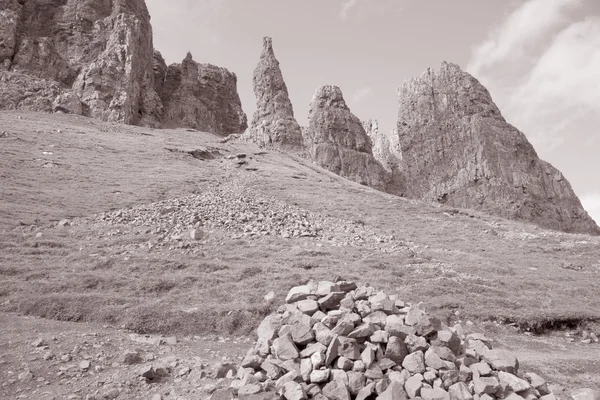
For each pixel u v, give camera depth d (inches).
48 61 3467.0
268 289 653.3
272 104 4151.1
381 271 820.0
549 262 1131.9
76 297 571.8
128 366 392.5
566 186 4131.4
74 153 1825.8
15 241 810.8
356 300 404.5
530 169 4178.2
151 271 713.6
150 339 481.4
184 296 619.8
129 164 1859.0
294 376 306.7
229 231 1067.3
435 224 1573.6
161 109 4269.2
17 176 1331.2
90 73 3415.4
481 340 389.4
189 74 5032.0
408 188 4475.9
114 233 928.9
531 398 302.7
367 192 2228.1
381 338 330.0
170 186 1550.2
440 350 326.3
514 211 3700.8
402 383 295.1
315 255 896.9
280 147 3836.1
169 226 1045.2
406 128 4872.0
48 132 2123.5
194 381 363.3
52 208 1085.8
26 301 554.9
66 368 374.6
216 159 2559.1
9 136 1824.6
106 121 3164.4
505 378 316.5
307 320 357.4
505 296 756.0
